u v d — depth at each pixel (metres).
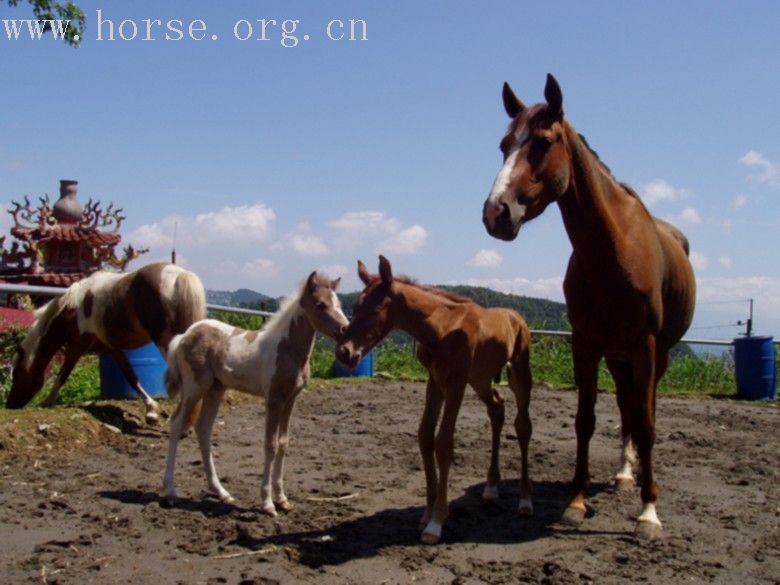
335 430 9.05
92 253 14.55
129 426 8.12
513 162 4.86
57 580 4.14
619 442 8.83
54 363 10.61
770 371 13.48
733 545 5.07
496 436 5.97
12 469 6.38
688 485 6.73
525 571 4.47
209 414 6.00
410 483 6.56
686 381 15.14
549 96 4.98
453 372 5.04
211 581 4.19
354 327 4.95
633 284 5.21
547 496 6.30
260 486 6.31
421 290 5.17
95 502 5.62
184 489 6.11
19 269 13.98
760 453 8.27
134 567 4.38
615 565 4.63
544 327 17.41
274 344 5.65
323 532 5.11
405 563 4.56
